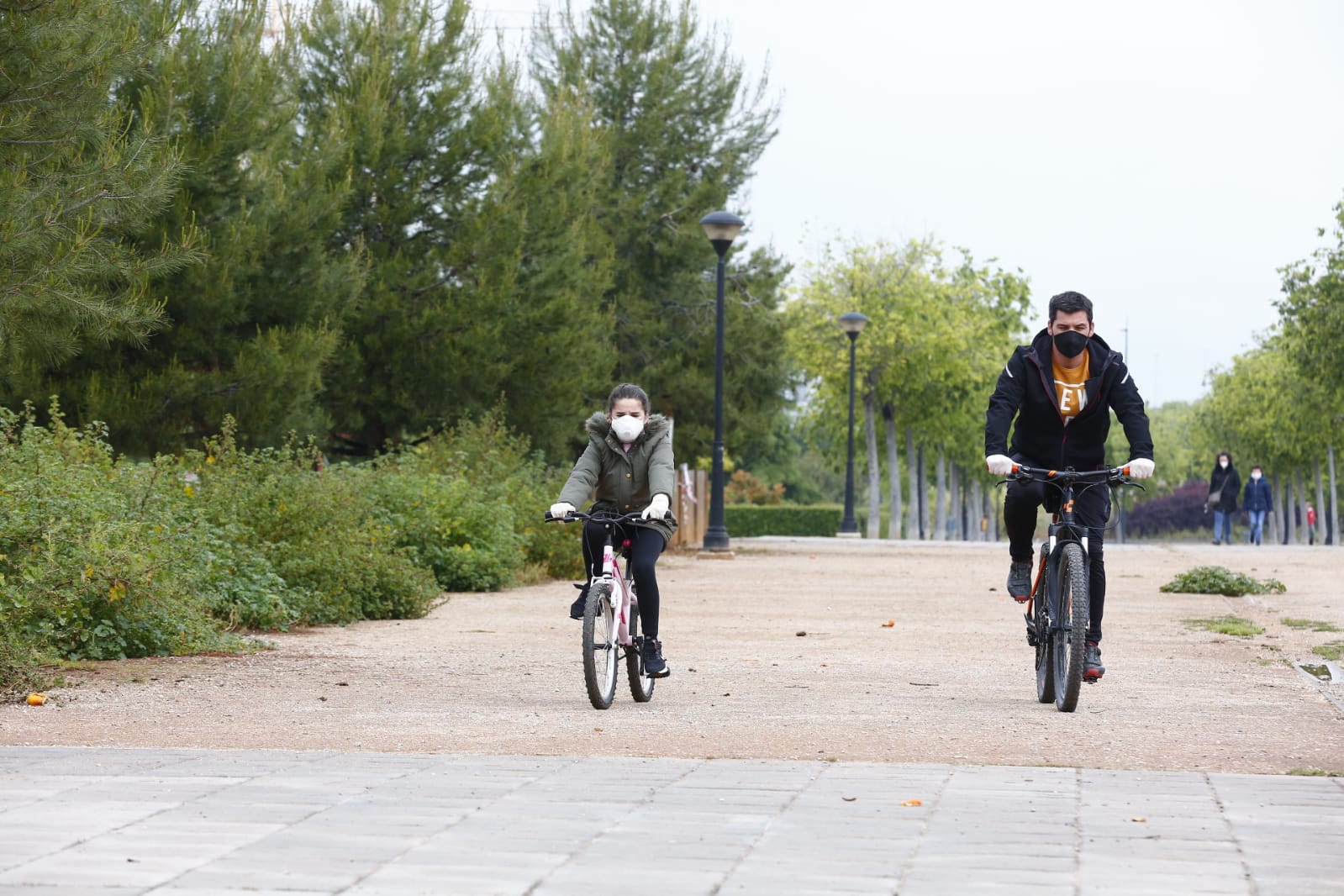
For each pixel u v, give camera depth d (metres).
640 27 95.06
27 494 26.31
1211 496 102.31
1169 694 22.25
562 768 15.17
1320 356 121.69
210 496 35.41
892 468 143.25
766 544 86.50
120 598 25.81
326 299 56.75
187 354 50.75
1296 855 11.52
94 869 10.83
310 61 68.44
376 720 19.38
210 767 15.03
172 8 49.72
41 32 33.34
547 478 58.44
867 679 24.44
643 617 21.38
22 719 19.20
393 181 65.75
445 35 68.88
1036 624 21.59
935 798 13.69
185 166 39.19
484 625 34.31
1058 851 11.62
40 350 38.50
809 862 11.24
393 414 66.50
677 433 94.75
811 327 137.38
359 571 35.47
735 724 19.17
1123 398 20.53
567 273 70.38
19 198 33.59
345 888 10.42
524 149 72.12
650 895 10.30
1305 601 41.16
